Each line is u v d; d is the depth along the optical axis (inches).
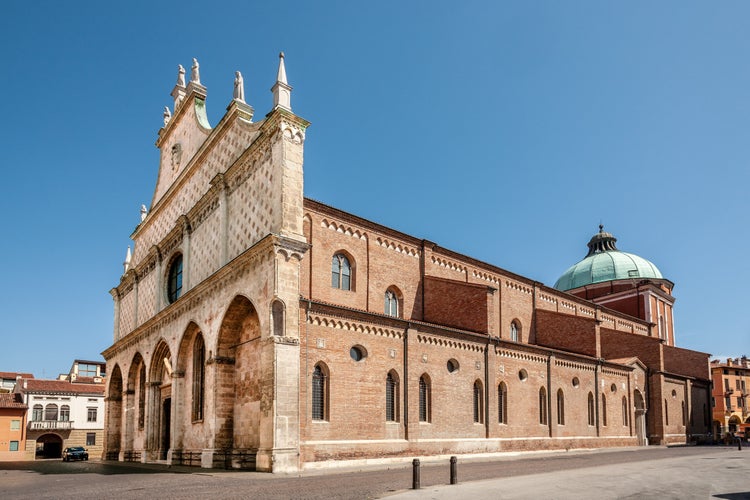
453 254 1979.6
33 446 3093.0
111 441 2138.3
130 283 2185.0
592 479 903.1
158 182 2089.1
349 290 1637.6
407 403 1416.1
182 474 1096.2
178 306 1588.3
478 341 1648.6
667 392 2532.0
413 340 1465.3
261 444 1104.2
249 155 1347.2
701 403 2829.7
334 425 1253.7
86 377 4005.9
